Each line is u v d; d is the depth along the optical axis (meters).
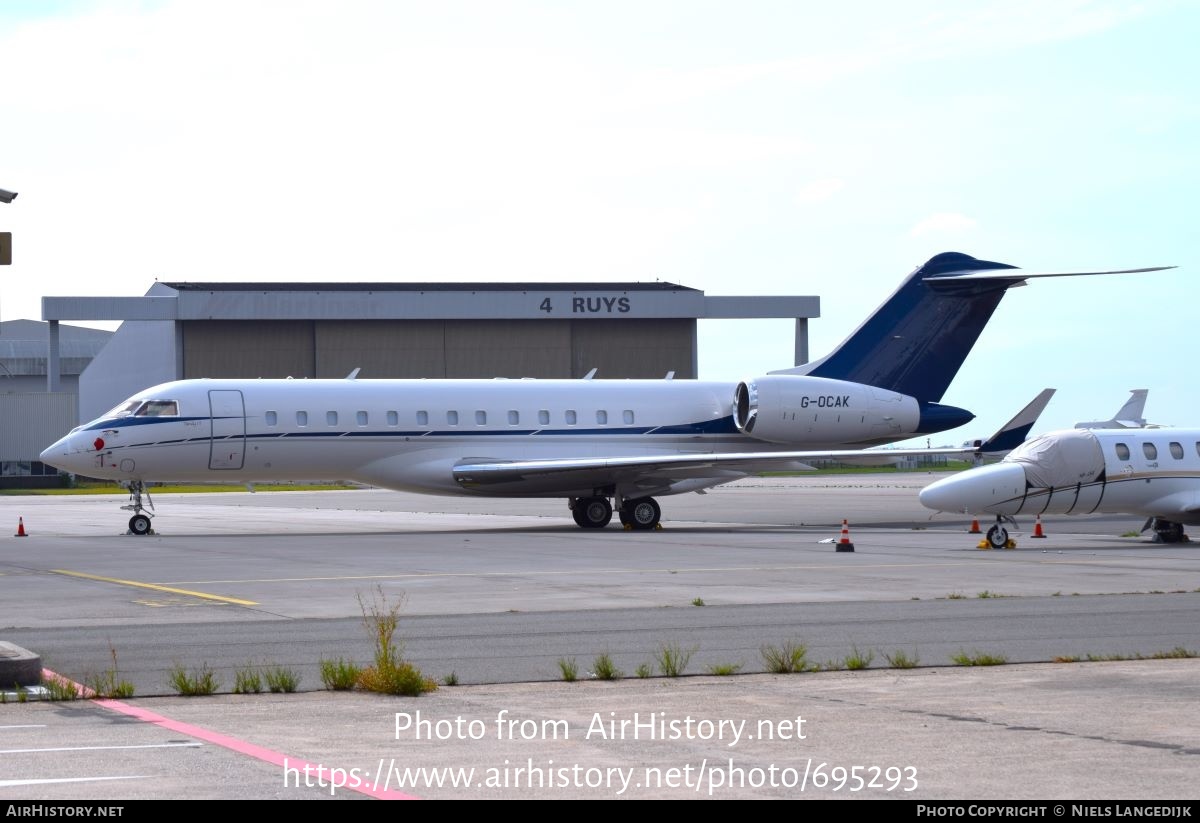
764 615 23.31
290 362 109.69
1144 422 69.69
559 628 21.67
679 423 52.16
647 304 113.38
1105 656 18.58
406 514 66.06
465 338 112.44
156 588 28.16
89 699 15.44
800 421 51.91
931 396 54.34
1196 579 29.62
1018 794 10.95
